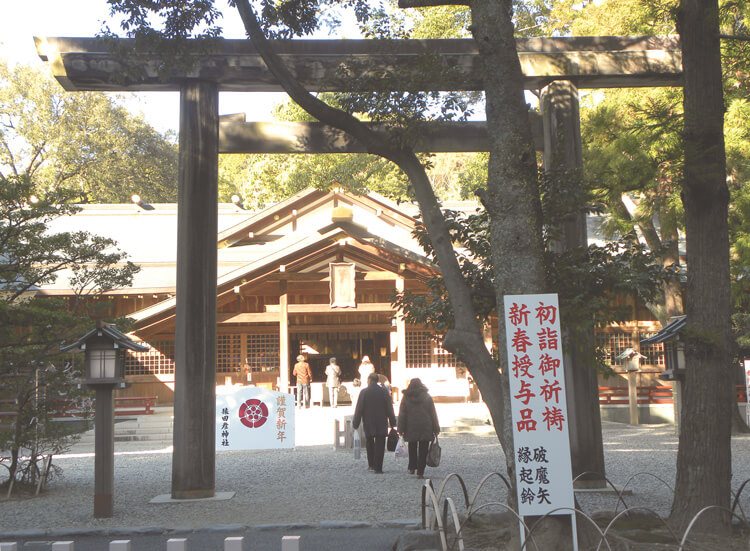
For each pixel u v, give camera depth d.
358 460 11.99
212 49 7.84
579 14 17.20
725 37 6.12
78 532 6.73
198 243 8.63
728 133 11.68
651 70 9.10
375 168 15.59
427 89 6.68
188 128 8.76
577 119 9.14
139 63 8.62
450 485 9.15
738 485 8.83
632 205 16.28
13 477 9.16
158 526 6.88
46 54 8.63
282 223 24.50
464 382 20.75
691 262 6.15
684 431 6.02
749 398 16.02
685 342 6.12
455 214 7.14
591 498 7.86
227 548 3.11
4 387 9.55
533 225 5.39
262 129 9.25
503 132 5.49
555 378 5.14
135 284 22.25
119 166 36.03
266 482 9.69
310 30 7.46
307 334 26.34
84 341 7.66
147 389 21.98
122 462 12.64
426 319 7.21
